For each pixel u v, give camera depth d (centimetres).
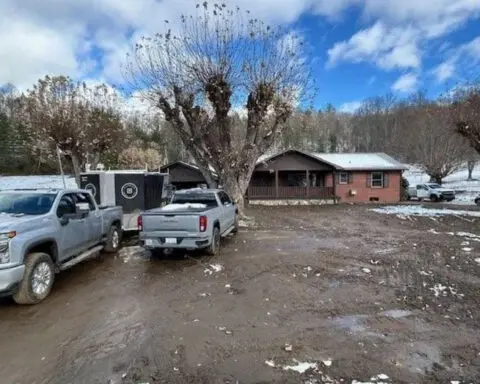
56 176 4088
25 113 2000
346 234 1184
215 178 1608
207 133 1409
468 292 580
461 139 3538
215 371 352
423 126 3959
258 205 2558
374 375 341
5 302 550
